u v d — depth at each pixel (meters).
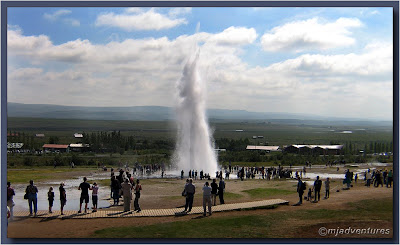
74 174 50.69
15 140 125.31
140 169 58.91
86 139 126.12
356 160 85.31
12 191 20.33
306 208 23.42
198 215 21.70
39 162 71.69
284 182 40.81
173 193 31.88
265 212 22.48
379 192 28.67
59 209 24.20
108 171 56.94
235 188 34.81
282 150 121.12
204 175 51.22
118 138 120.25
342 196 27.77
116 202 26.94
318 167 70.44
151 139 170.62
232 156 87.25
